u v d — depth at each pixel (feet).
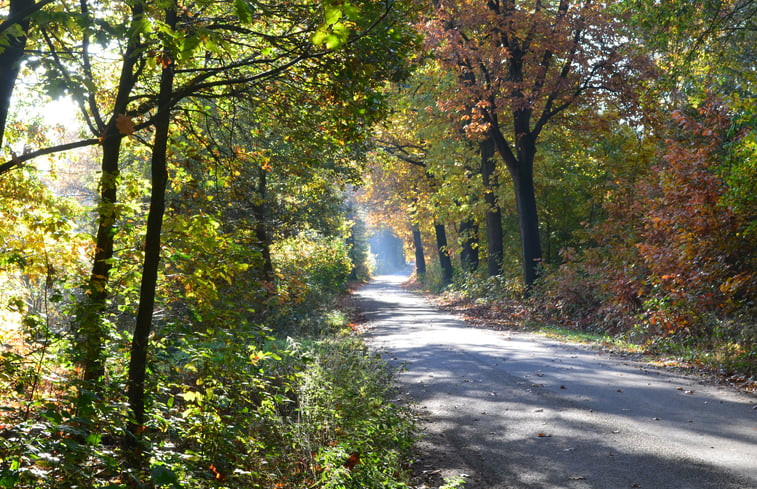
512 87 77.41
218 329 22.34
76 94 19.61
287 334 56.44
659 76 72.90
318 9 20.62
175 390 24.70
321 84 23.77
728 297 47.37
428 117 102.63
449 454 23.27
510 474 20.81
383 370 35.01
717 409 28.86
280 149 39.73
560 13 77.82
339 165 65.05
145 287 19.93
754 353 38.63
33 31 20.25
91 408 13.94
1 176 23.39
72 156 30.48
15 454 12.03
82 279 21.65
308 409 23.04
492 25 77.30
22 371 17.21
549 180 98.12
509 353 48.44
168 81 21.33
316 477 19.02
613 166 90.02
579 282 72.59
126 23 17.66
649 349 48.93
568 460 21.93
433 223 144.56
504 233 120.57
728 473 19.93
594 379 36.65
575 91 79.20
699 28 61.67
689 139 63.46
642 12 60.44
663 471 20.39
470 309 94.17
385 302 122.01
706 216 49.08
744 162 44.09
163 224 21.77
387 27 21.83
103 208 20.34
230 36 22.62
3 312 22.77
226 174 28.43
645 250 53.83
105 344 19.76
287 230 68.59
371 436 23.02
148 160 39.17
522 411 29.32
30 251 20.17
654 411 28.71
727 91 67.15
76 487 12.39
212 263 22.70
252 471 18.31
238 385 21.85
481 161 104.06
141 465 16.62
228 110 30.55
